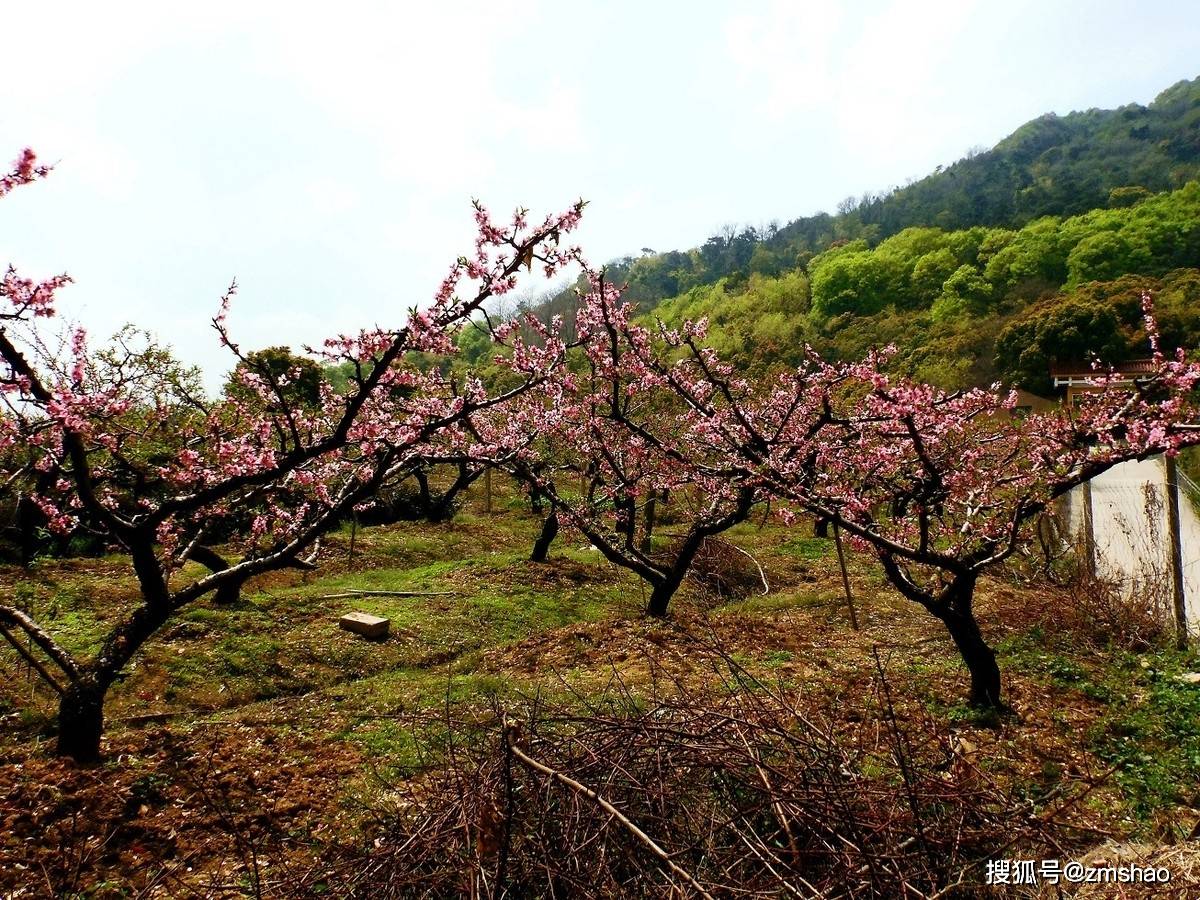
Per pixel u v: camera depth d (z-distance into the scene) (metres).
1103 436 6.18
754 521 19.48
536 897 2.92
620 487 11.24
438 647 9.37
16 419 5.37
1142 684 6.42
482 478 26.02
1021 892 2.98
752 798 3.29
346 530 16.83
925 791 3.27
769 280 75.50
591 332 9.77
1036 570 10.84
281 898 3.36
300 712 6.68
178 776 5.08
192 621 9.07
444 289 5.47
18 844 4.11
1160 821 4.07
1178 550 7.54
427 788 3.91
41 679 6.99
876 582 12.42
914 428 5.98
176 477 6.62
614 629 9.58
